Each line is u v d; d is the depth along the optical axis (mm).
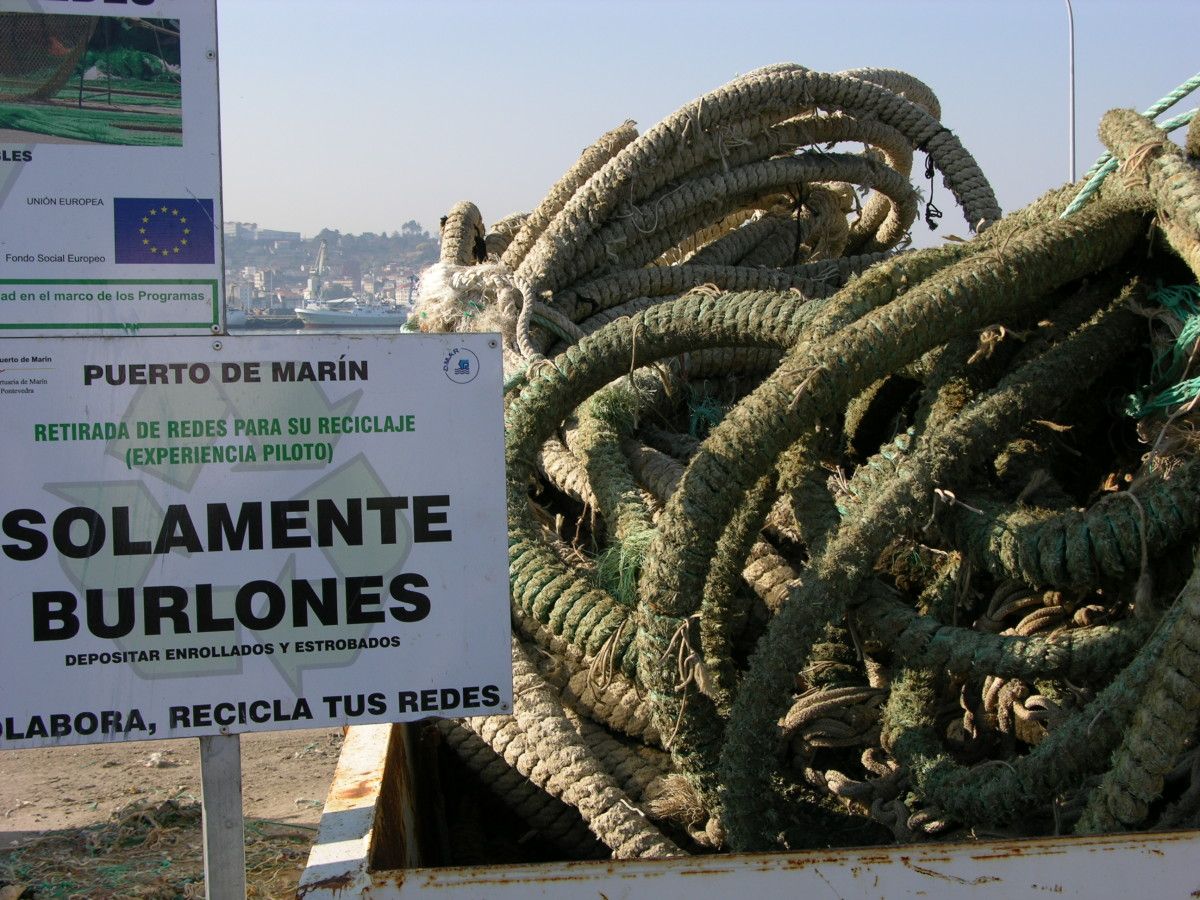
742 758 2604
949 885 1923
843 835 2725
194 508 2221
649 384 4242
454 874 1947
